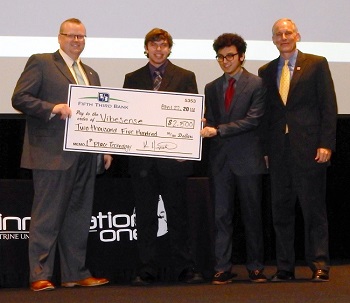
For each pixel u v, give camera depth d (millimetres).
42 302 4078
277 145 4688
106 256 4828
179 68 4746
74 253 4613
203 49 5324
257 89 4605
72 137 4488
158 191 4691
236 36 4609
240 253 5816
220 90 4711
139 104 4586
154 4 5285
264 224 5801
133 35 5277
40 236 4453
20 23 5164
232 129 4520
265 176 5762
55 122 4492
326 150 4586
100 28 5246
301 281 4695
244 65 5328
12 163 5508
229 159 4633
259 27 5344
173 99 4605
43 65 4504
